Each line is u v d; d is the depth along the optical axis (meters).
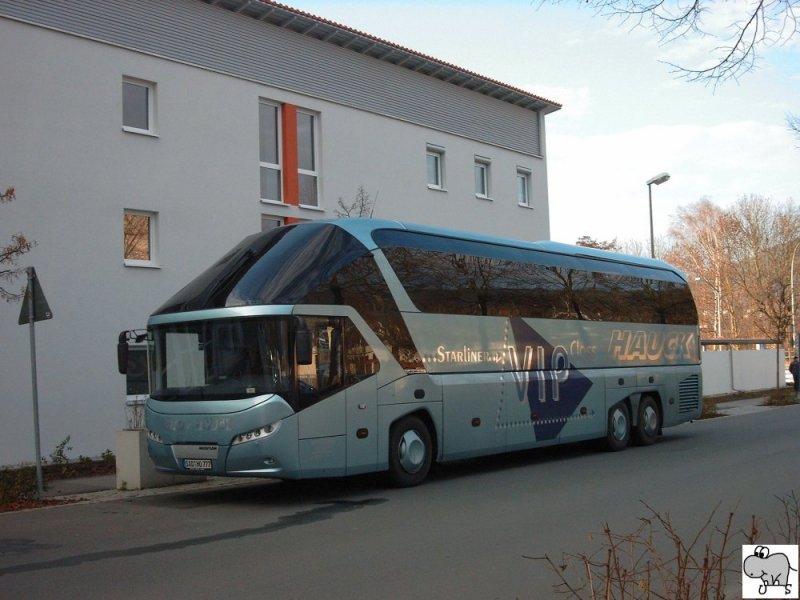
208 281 11.77
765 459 14.52
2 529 9.60
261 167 21.05
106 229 17.50
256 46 20.91
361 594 6.34
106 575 7.15
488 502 10.67
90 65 17.47
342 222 12.22
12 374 15.91
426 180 25.67
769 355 40.75
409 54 24.33
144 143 18.31
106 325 17.38
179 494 12.34
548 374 15.05
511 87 28.23
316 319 11.16
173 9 19.11
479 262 14.09
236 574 7.05
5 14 16.22
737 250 57.53
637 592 6.02
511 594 6.31
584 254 16.88
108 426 17.23
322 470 10.98
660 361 18.31
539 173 30.45
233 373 10.87
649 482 12.08
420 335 12.62
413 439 12.31
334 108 22.81
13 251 13.16
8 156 16.14
